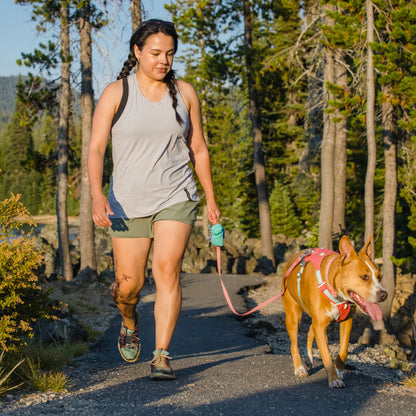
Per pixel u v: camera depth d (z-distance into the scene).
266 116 37.06
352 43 14.95
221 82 27.05
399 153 17.80
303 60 26.88
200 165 4.70
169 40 4.07
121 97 4.16
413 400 4.02
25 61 19.02
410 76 14.95
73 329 8.42
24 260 4.88
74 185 21.12
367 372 6.71
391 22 14.55
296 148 39.97
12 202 4.83
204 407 3.60
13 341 4.94
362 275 4.33
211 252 25.25
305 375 4.89
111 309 13.26
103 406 3.64
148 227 4.29
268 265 25.47
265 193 26.17
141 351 8.04
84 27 18.34
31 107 20.20
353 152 22.73
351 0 14.57
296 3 22.05
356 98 15.54
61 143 19.95
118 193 4.24
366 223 14.67
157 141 4.18
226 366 5.44
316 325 4.66
